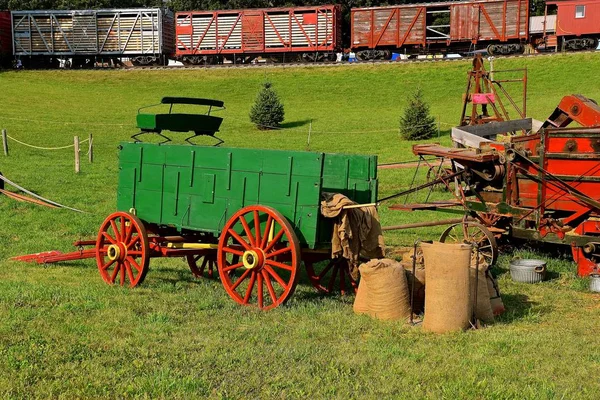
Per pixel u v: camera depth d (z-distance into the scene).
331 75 61.03
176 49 69.88
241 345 8.48
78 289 11.39
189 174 11.32
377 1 91.00
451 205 14.83
